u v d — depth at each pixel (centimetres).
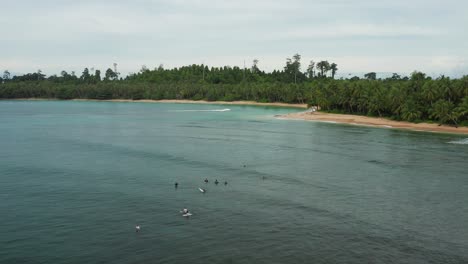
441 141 13788
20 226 5766
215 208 6606
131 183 7994
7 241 5278
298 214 6384
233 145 12656
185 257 4903
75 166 9381
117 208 6538
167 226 5831
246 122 19950
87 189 7544
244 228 5800
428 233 5731
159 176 8569
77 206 6606
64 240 5328
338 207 6744
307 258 4931
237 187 7838
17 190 7438
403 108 18912
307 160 10419
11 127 17138
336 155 11100
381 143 13262
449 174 9006
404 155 11150
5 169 9006
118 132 15700
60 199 6950
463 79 18275
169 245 5219
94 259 4828
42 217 6112
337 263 4825
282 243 5328
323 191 7644
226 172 9006
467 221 6197
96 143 12750
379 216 6353
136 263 4744
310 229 5800
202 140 13675
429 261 4912
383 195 7431
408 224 6047
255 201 6994
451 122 17762
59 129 16538
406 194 7506
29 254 4938
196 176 8612
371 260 4909
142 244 5238
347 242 5394
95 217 6134
